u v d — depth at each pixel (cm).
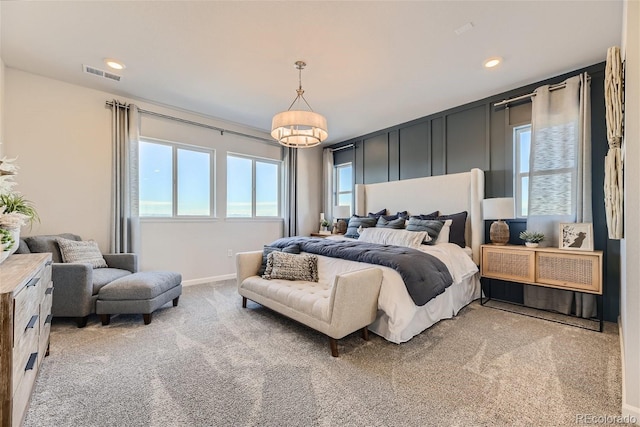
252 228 498
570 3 201
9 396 112
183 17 216
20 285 126
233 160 484
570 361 198
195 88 339
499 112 358
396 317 221
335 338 203
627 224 144
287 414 145
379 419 142
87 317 276
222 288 397
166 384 171
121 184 353
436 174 421
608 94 187
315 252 308
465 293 322
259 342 229
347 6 204
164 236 400
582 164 285
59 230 321
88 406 150
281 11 209
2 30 232
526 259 297
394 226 401
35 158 307
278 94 355
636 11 142
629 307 142
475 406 152
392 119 450
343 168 587
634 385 140
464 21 221
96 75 308
